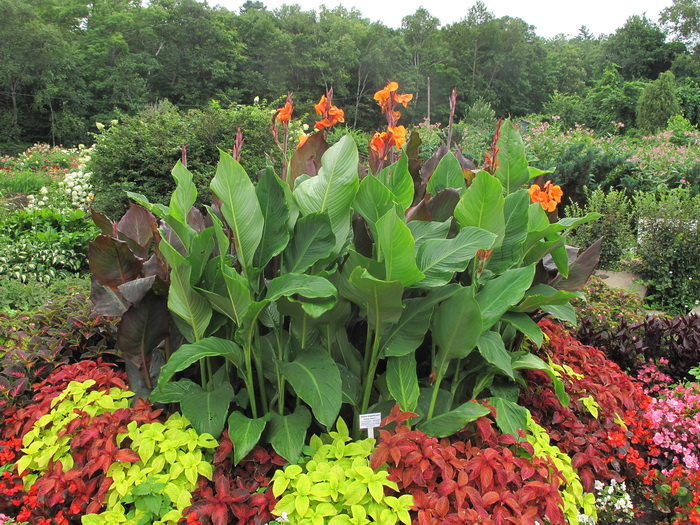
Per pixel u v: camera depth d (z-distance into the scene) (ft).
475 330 6.95
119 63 119.65
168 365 6.34
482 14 180.34
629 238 23.44
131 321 7.52
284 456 6.84
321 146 10.00
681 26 170.81
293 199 7.55
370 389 7.76
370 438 7.13
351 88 150.82
